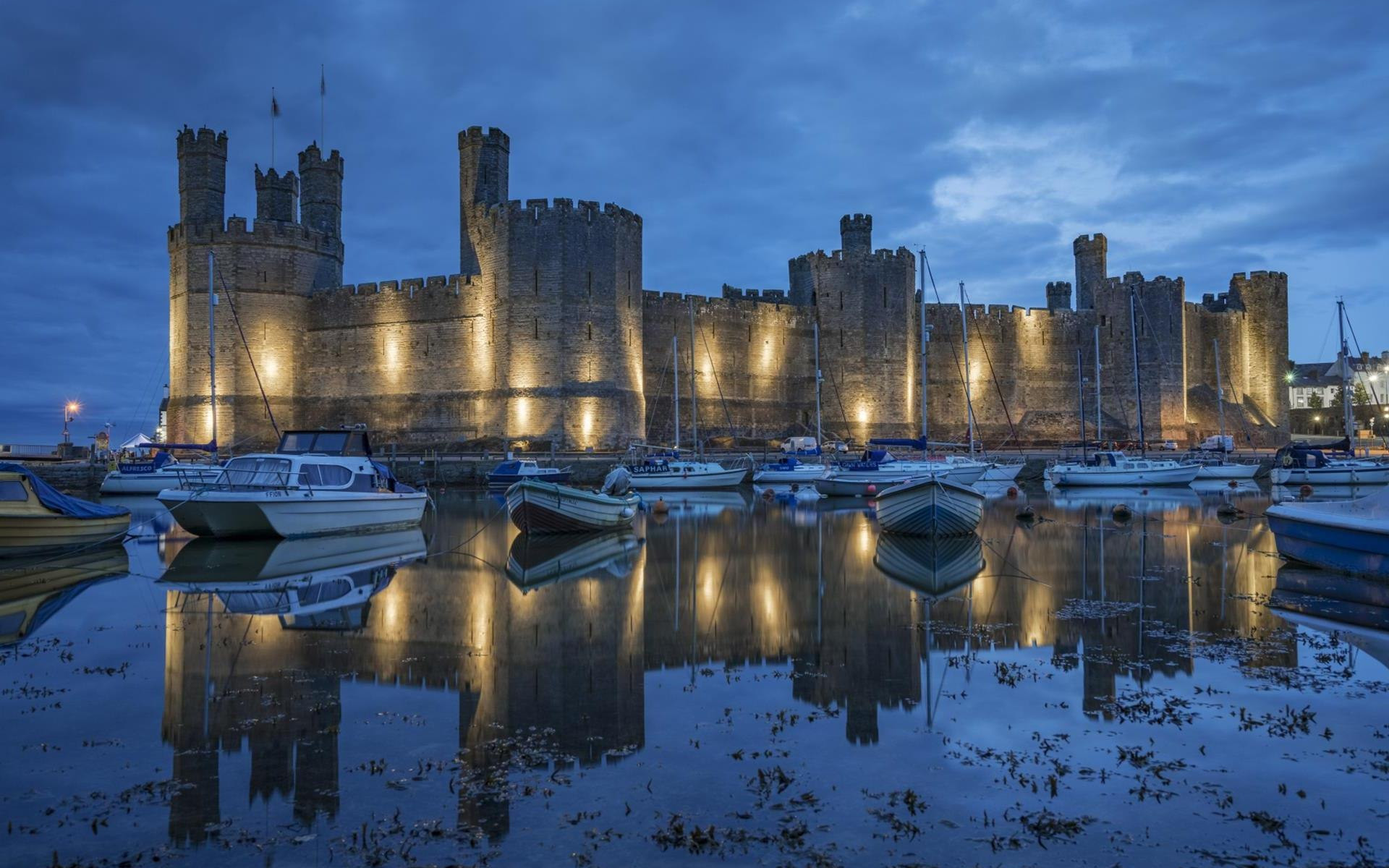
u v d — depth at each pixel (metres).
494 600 15.42
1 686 10.10
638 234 58.69
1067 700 9.49
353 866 6.10
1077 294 80.75
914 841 6.41
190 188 60.44
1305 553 17.59
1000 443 72.31
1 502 19.95
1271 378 82.06
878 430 68.44
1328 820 6.69
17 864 6.10
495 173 61.84
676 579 17.67
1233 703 9.32
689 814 6.84
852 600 15.24
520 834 6.52
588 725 8.84
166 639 12.40
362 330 60.66
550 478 45.28
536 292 54.38
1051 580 17.11
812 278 72.00
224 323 58.66
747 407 67.62
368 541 23.81
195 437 57.78
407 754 8.06
